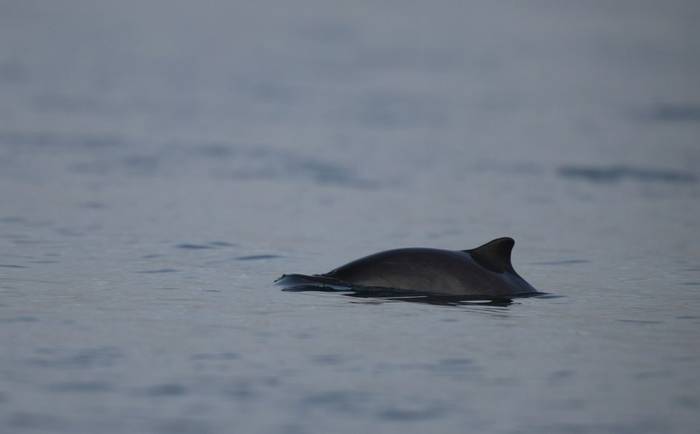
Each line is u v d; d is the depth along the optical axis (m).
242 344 46.03
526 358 44.66
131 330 48.06
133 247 72.31
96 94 199.12
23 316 50.16
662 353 45.62
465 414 37.81
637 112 193.88
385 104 199.62
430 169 123.62
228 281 60.88
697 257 72.75
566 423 37.09
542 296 57.84
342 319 50.75
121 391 39.44
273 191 104.88
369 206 97.06
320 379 41.38
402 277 57.44
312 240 78.44
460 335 48.28
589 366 43.56
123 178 109.38
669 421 37.31
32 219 82.88
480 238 81.38
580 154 137.62
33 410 37.22
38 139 137.38
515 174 120.38
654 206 99.19
